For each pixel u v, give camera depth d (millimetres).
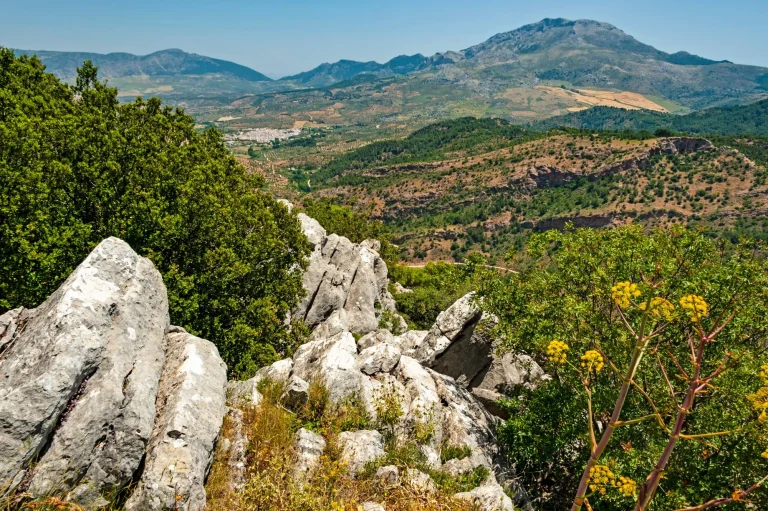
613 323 13148
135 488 7176
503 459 14297
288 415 11078
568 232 16469
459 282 19625
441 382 16625
